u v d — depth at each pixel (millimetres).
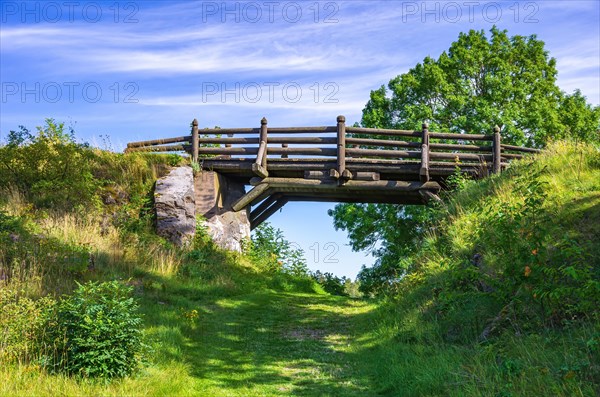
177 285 14672
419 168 18766
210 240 18781
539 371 6348
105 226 16797
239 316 13156
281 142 19609
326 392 7980
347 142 19016
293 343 10961
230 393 7887
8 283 10562
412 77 26719
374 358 9320
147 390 7254
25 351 7664
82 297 8156
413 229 25688
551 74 28672
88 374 7367
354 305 15641
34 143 17344
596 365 6172
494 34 28219
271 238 22531
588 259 8180
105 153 19734
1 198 15781
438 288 10422
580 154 12336
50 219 15141
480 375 6855
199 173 20016
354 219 26797
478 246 10641
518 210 8750
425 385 7234
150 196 18797
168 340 9688
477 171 18234
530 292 7793
